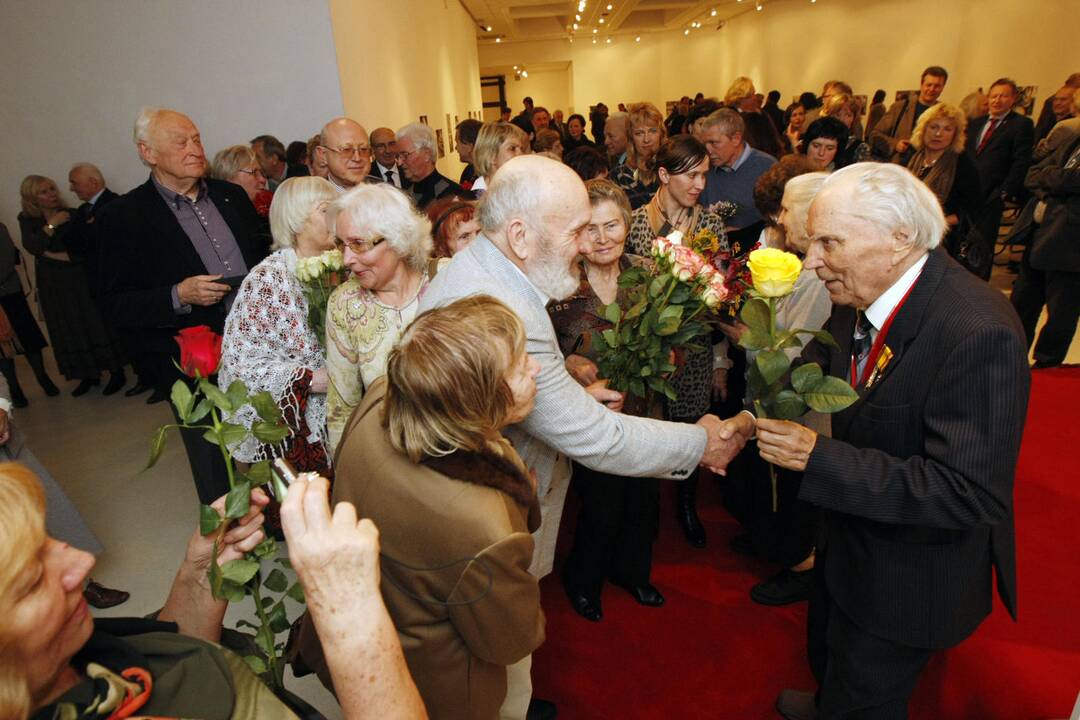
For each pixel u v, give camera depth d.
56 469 3.38
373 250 1.54
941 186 3.42
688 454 1.41
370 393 1.12
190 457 2.45
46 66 4.01
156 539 2.71
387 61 5.38
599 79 17.95
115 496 3.07
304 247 1.97
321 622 0.65
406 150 3.90
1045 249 3.58
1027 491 2.65
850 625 1.31
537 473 1.46
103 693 0.63
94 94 4.09
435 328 0.92
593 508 2.00
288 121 4.15
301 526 0.64
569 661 1.97
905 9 10.36
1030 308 3.93
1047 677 1.80
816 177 1.62
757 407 1.16
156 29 3.95
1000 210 4.48
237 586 0.86
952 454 1.03
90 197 4.07
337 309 1.69
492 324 0.93
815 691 1.80
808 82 12.76
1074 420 3.18
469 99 12.03
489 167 3.26
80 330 4.27
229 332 1.96
